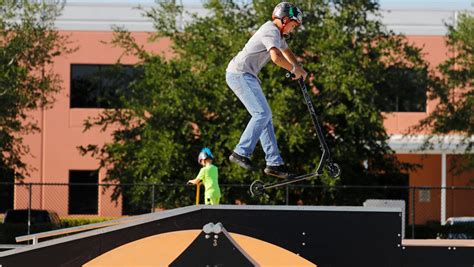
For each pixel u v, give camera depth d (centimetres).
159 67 3928
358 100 3772
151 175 3759
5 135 4056
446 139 4959
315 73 3862
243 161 1191
